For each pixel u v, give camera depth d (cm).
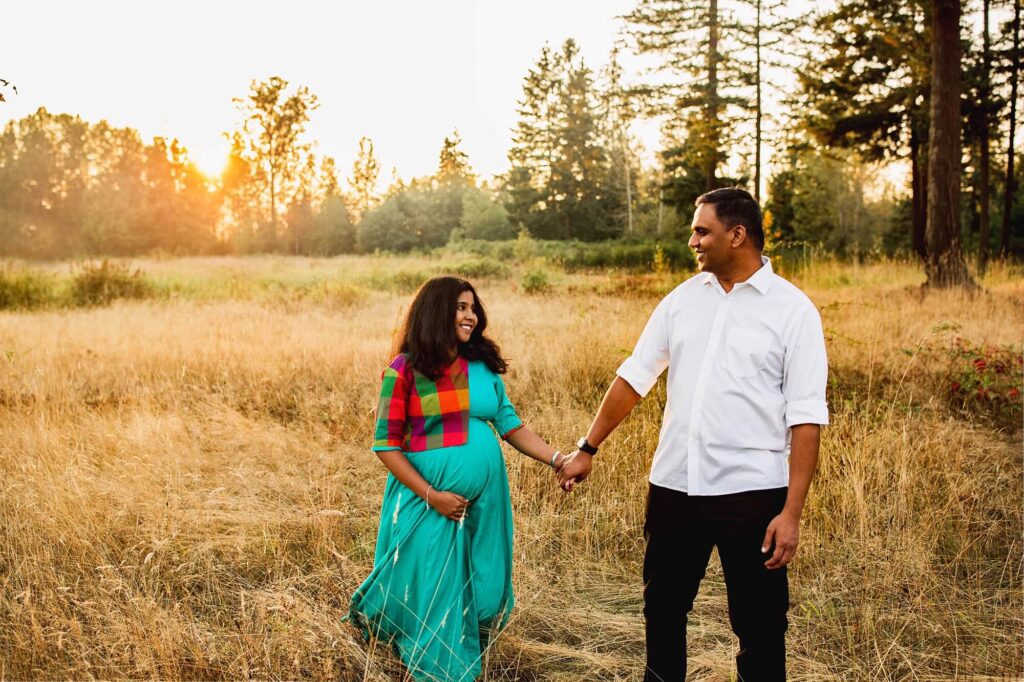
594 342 670
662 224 4431
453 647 242
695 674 262
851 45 1998
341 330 901
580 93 5056
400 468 248
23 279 1427
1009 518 378
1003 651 270
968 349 626
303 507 381
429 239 4897
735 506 205
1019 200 3247
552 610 302
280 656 254
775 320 207
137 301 1390
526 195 5116
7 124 6184
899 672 261
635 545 362
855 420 464
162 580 312
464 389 256
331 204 5338
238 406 576
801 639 281
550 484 408
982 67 2116
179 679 241
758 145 2227
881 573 321
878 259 1672
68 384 604
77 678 243
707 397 210
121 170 5966
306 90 5675
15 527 338
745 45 2131
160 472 411
